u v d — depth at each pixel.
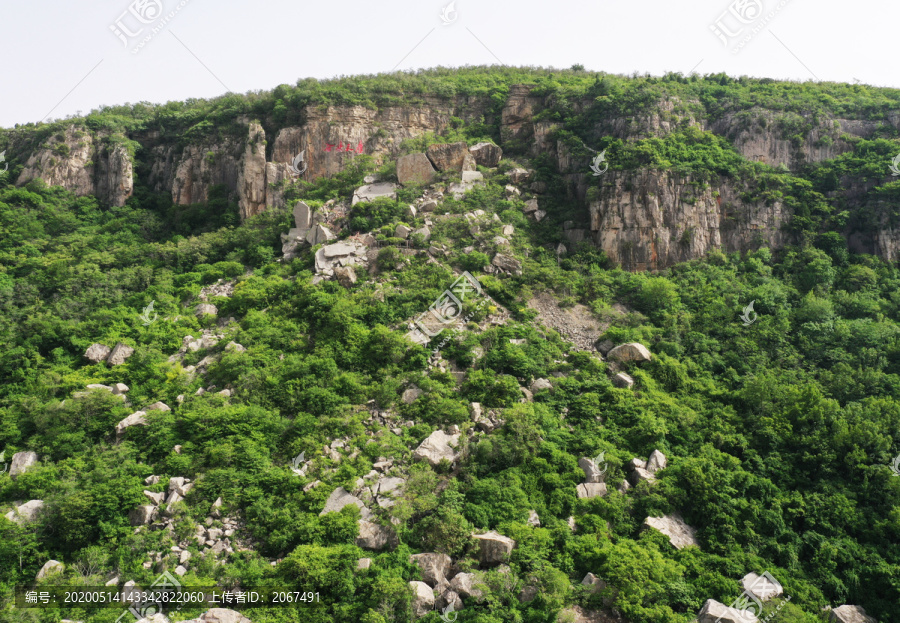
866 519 42.34
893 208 67.81
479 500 41.59
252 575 36.75
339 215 70.81
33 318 60.34
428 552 38.66
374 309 56.19
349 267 60.88
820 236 67.81
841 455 45.97
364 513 40.47
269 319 57.81
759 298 61.06
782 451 46.88
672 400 50.88
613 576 36.94
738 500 42.94
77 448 46.47
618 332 56.91
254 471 43.06
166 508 40.81
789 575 39.69
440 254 63.06
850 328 57.34
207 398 49.00
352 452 44.75
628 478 44.97
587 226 70.94
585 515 41.72
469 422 47.38
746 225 69.06
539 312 60.25
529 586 37.06
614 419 49.00
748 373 54.47
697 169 70.25
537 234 70.44
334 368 50.84
